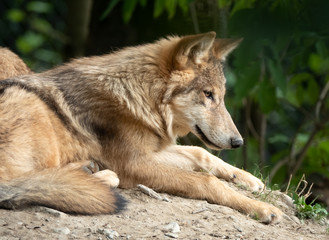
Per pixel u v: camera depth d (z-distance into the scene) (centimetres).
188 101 1012
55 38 1936
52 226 735
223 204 920
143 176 957
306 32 1157
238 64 1102
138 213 830
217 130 1016
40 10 1928
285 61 1830
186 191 935
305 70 1861
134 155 965
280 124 2148
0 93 919
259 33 810
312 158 1683
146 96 989
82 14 1817
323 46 1201
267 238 791
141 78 996
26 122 899
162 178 950
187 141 1582
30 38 1917
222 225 823
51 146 924
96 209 799
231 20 970
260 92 1436
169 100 1004
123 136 969
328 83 1758
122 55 1033
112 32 1673
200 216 853
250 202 909
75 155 970
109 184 906
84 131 974
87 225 757
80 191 802
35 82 974
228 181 1032
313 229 909
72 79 1000
